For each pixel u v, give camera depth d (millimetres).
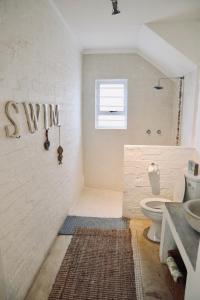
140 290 1783
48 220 2219
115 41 3238
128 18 2439
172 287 1795
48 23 2084
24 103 1621
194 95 2662
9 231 1460
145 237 2516
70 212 3121
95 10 2260
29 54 1688
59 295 1723
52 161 2312
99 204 3438
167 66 3297
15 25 1463
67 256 2174
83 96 3805
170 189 2850
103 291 1771
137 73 3646
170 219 1803
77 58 3371
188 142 2887
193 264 1248
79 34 2961
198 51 2529
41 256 2035
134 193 2904
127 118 3805
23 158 1638
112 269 2012
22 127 1605
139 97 3715
